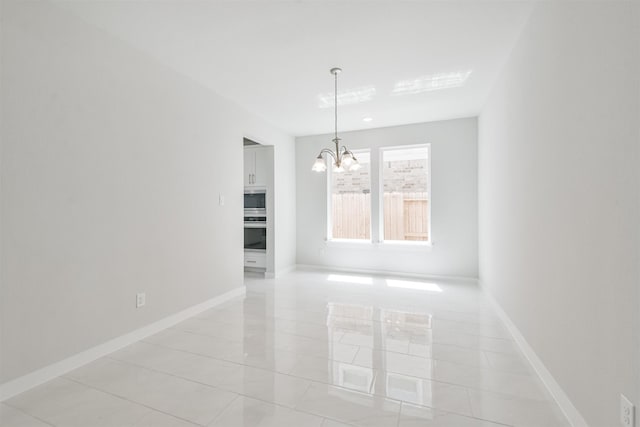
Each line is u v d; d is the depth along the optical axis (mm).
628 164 1140
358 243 5172
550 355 1854
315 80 3221
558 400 1721
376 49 2619
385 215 5117
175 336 2670
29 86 1888
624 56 1159
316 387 1881
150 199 2711
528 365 2143
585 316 1459
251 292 4066
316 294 3965
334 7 2074
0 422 1583
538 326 2053
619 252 1195
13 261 1816
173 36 2422
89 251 2225
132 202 2545
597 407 1357
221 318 3111
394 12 2131
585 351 1458
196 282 3236
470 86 3393
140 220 2617
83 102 2186
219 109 3586
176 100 2988
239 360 2230
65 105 2076
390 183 5086
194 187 3217
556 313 1775
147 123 2684
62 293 2059
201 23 2250
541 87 1994
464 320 3021
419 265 4824
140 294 2611
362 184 5242
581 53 1490
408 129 4840
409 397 1772
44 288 1963
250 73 3061
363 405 1701
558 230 1753
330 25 2283
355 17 2188
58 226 2037
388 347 2430
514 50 2559
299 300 3707
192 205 3189
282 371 2072
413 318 3080
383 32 2373
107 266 2348
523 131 2350
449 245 4645
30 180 1892
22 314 1857
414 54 2703
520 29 2340
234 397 1783
